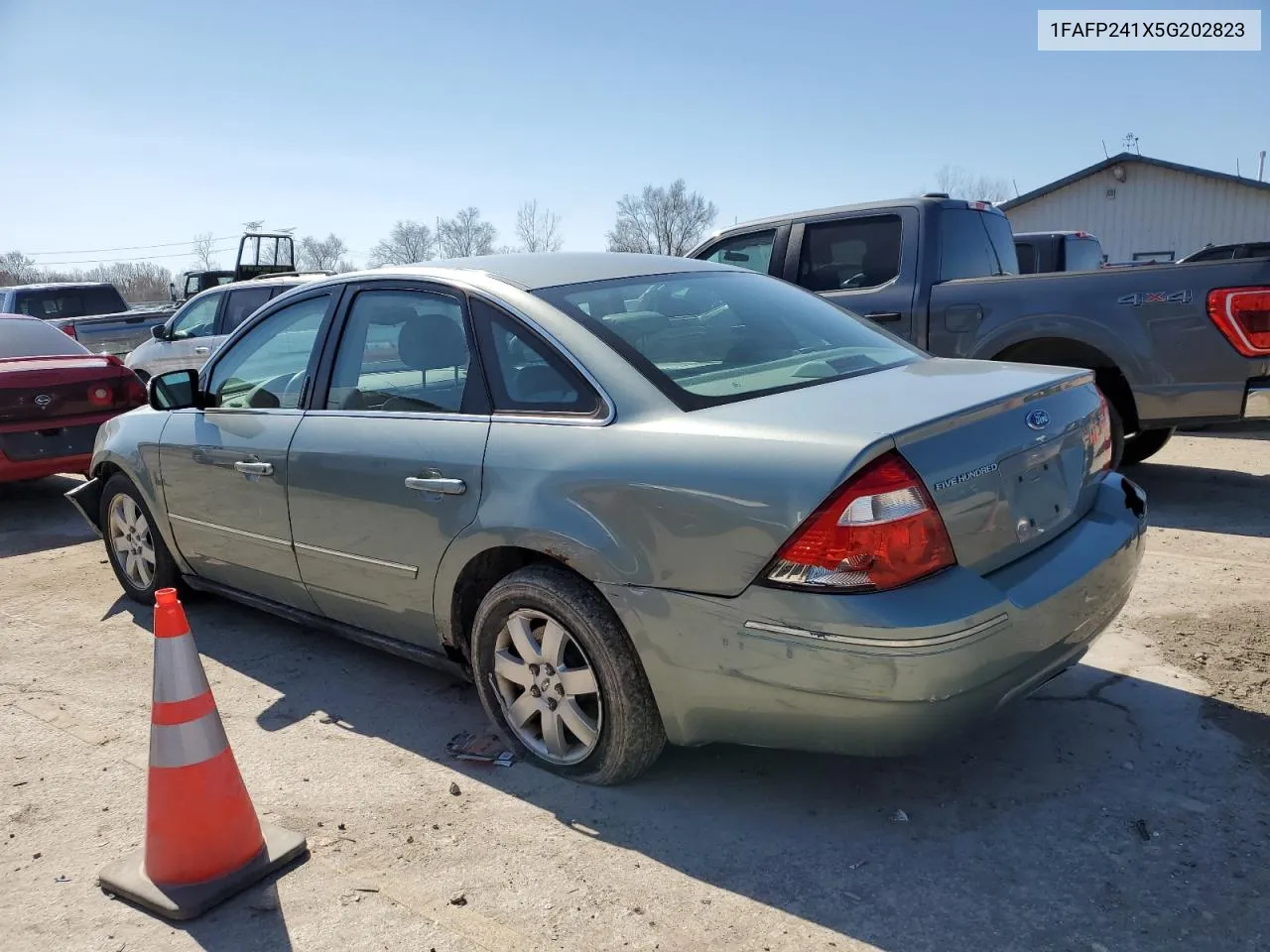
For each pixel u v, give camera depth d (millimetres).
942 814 2977
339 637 4582
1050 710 3568
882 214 6762
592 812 3078
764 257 7383
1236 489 6621
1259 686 3629
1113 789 3051
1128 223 32812
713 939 2484
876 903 2588
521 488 3094
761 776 3238
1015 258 7727
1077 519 3129
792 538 2533
